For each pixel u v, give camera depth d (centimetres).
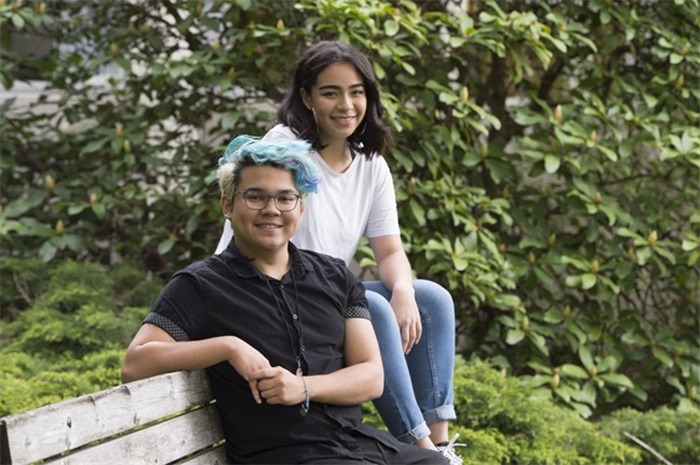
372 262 602
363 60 417
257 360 313
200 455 320
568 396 615
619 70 728
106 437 296
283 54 675
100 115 754
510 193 698
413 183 641
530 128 738
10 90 816
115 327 616
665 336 680
